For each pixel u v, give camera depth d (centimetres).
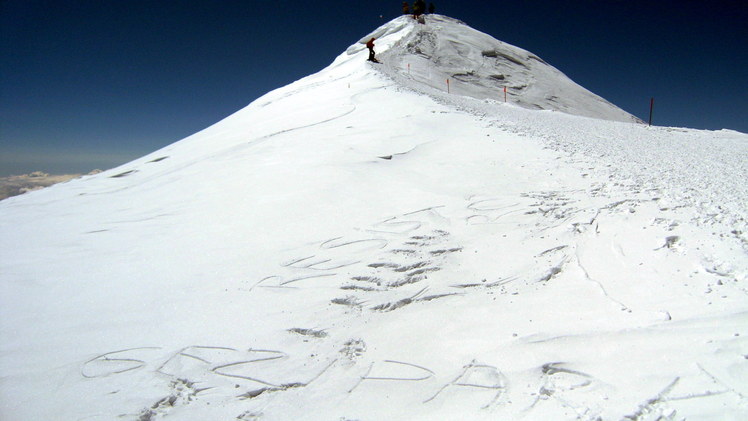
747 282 444
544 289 512
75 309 554
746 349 352
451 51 4400
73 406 386
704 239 545
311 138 1384
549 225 679
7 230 880
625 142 1459
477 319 472
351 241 704
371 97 2052
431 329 466
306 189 937
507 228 695
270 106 2478
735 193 756
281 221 798
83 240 796
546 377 366
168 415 373
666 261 512
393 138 1312
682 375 336
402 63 3762
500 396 354
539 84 4278
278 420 361
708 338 372
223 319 518
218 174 1149
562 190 841
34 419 372
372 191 915
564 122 1953
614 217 663
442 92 2581
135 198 1067
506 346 414
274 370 425
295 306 537
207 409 378
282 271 625
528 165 1027
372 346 451
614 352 378
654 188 787
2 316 541
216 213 874
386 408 362
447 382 382
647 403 315
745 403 300
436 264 609
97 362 448
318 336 478
